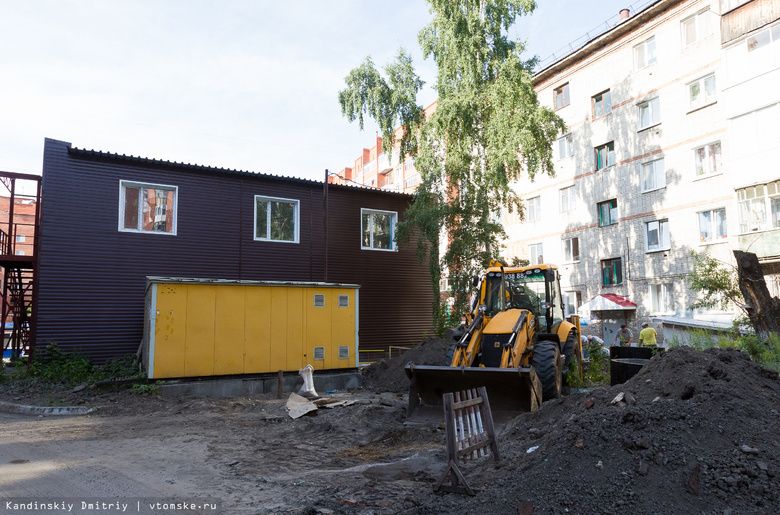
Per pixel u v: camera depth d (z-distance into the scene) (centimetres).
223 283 1275
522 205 1878
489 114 1856
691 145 2339
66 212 1395
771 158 1883
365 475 582
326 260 1773
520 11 1800
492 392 845
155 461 648
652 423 490
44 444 742
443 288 2408
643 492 414
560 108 3106
